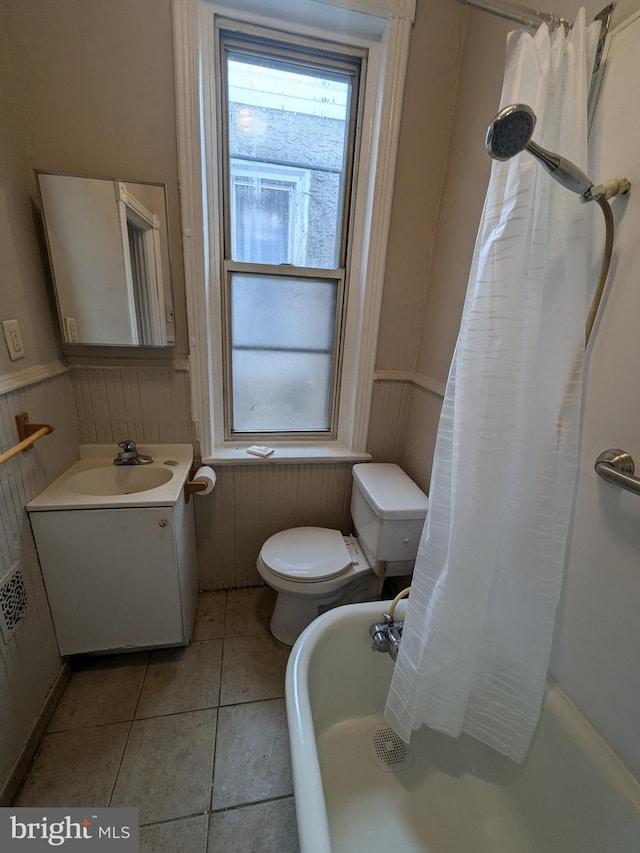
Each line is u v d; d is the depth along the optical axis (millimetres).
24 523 1138
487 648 961
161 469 1481
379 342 1639
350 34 1336
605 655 793
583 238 754
